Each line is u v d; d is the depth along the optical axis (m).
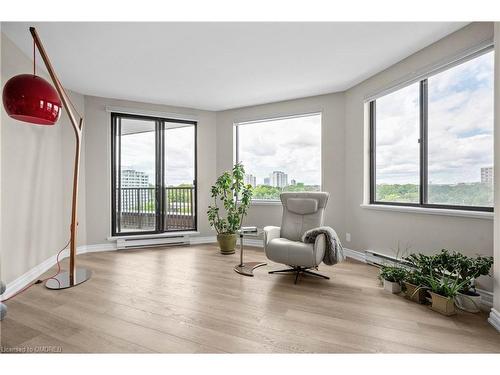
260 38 2.58
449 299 2.10
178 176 4.95
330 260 2.91
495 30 1.97
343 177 4.02
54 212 3.50
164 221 4.79
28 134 2.89
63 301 2.37
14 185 2.62
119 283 2.82
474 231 2.42
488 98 2.39
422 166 2.96
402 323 1.99
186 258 3.85
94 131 4.23
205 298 2.44
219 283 2.84
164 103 4.63
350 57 3.00
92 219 4.23
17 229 2.66
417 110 3.04
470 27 2.40
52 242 3.44
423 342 1.75
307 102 4.32
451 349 1.68
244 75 3.45
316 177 4.41
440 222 2.71
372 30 2.47
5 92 2.02
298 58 3.00
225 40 2.61
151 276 3.05
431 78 2.86
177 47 2.73
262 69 3.28
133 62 3.07
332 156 4.11
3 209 2.45
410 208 2.97
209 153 5.07
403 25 2.40
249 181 4.97
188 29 2.41
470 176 2.53
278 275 3.11
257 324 1.98
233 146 4.98
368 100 3.57
